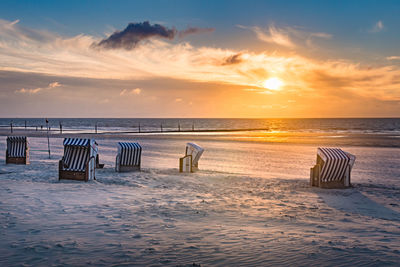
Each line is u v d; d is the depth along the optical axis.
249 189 11.79
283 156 24.66
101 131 76.94
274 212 7.91
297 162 21.31
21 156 17.34
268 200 9.77
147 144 35.91
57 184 11.02
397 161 22.11
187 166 15.96
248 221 6.75
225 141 40.97
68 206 7.60
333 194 11.31
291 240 5.15
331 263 3.99
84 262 4.00
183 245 4.81
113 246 4.70
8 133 61.28
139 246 4.73
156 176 14.21
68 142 12.53
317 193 11.41
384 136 54.19
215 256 4.29
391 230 6.27
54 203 7.85
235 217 7.11
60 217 6.52
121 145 15.45
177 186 11.91
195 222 6.47
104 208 7.57
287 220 6.99
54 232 5.42
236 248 4.67
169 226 6.04
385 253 4.38
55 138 43.97
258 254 4.39
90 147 12.38
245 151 28.25
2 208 7.08
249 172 17.05
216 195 10.30
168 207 7.96
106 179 12.95
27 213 6.74
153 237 5.25
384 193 11.59
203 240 5.11
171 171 16.19
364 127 110.56
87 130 82.62
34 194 8.87
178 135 58.12
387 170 18.11
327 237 5.43
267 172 17.16
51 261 4.03
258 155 25.27
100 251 4.45
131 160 15.61
